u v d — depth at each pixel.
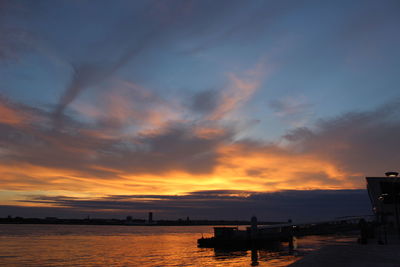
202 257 83.12
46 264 71.94
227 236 100.56
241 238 96.50
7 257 85.69
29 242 153.00
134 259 81.06
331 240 76.75
